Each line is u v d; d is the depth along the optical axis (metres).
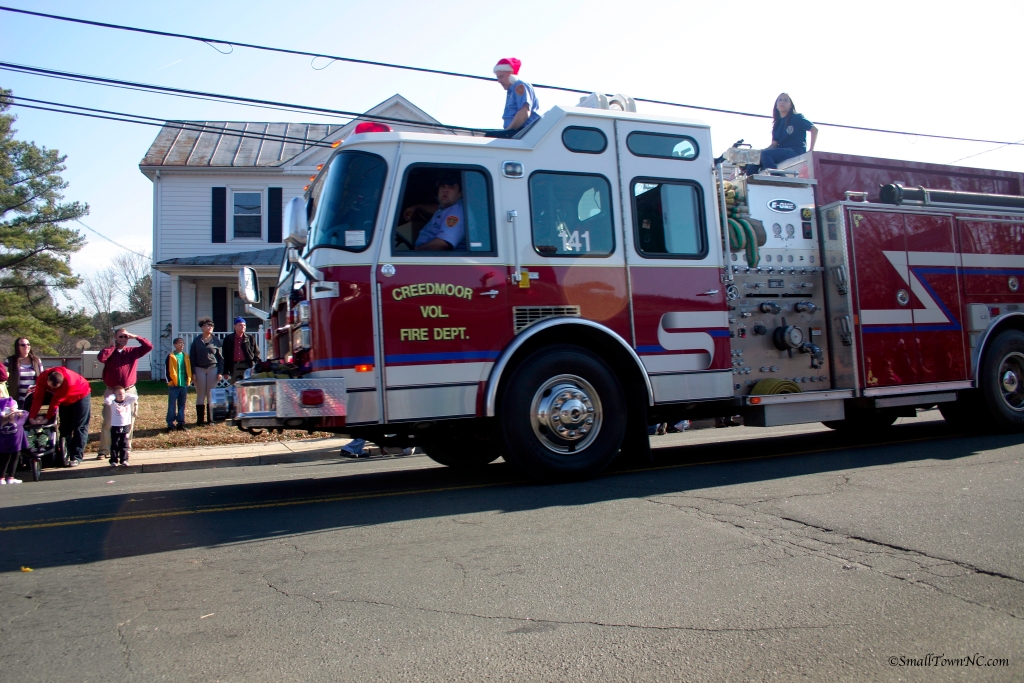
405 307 5.80
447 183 6.09
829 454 7.54
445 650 2.96
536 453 6.14
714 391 6.84
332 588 3.68
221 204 23.56
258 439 12.03
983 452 7.20
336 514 5.37
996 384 8.45
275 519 5.27
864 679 2.68
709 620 3.20
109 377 9.80
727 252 7.01
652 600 3.43
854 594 3.46
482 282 6.04
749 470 6.62
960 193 8.51
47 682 2.73
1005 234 8.66
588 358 6.34
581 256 6.38
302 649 2.98
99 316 73.62
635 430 6.68
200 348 12.85
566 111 6.51
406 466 8.92
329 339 5.61
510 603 3.43
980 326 8.34
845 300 7.52
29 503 6.51
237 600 3.55
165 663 2.88
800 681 2.67
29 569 4.14
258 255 22.67
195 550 4.45
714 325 6.89
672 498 5.44
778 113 8.76
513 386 6.08
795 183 7.69
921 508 4.93
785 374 7.38
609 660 2.85
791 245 7.55
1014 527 4.45
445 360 5.88
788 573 3.75
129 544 4.66
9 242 28.39
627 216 6.61
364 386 5.65
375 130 6.03
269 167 23.42
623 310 6.50
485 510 5.26
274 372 5.96
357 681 2.71
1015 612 3.24
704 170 6.98
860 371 7.49
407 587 3.67
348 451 10.53
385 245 5.81
